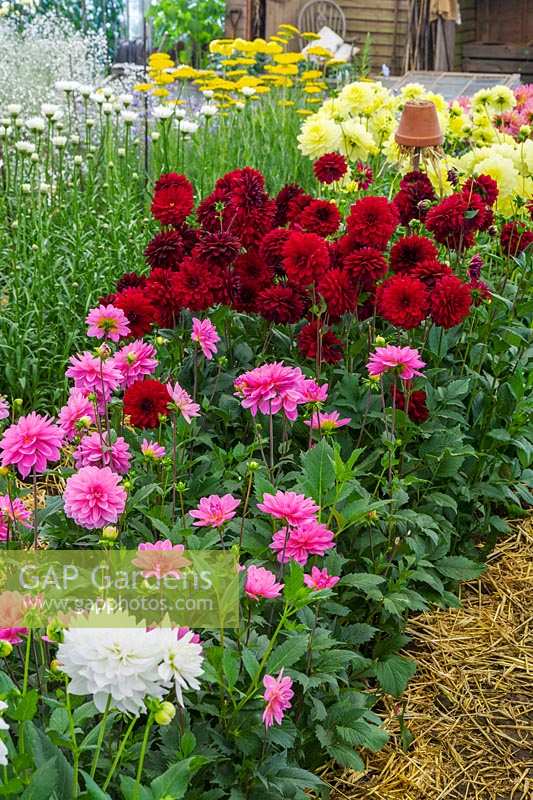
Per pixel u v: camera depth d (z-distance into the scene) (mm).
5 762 1440
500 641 3219
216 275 3369
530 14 15289
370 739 2469
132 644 1503
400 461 3254
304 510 2141
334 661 2412
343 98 5266
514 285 4125
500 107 5520
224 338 3572
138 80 8883
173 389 2707
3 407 2516
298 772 2168
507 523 3844
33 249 4867
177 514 2842
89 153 5883
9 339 4480
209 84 7738
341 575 2916
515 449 3846
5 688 1684
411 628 3244
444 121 5410
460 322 3471
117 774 2035
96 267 4914
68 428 2566
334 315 3400
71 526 2736
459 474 3504
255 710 2170
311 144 4871
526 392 3846
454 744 2783
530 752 2779
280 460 3051
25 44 7898
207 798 2096
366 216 3393
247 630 2225
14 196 5527
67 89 6070
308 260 3117
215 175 6480
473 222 3740
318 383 3328
